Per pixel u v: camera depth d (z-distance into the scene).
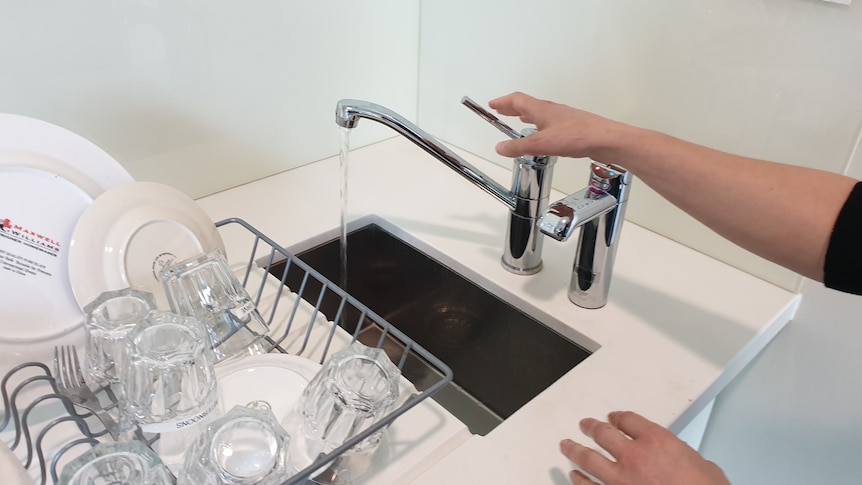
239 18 0.94
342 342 0.76
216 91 0.97
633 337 0.78
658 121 0.93
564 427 0.65
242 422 0.50
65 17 0.78
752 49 0.80
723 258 0.94
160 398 0.54
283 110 1.07
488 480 0.59
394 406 0.60
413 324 1.05
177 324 0.57
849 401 0.85
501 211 1.06
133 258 0.69
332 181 1.12
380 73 1.19
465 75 1.17
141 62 0.87
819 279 0.59
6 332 0.66
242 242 0.93
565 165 1.08
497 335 0.91
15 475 0.45
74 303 0.69
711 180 0.61
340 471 0.57
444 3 1.15
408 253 1.01
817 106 0.77
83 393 0.63
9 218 0.65
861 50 0.72
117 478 0.46
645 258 0.95
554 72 1.03
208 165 1.01
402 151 1.25
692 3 0.83
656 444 0.55
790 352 0.90
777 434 0.95
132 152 0.91
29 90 0.79
